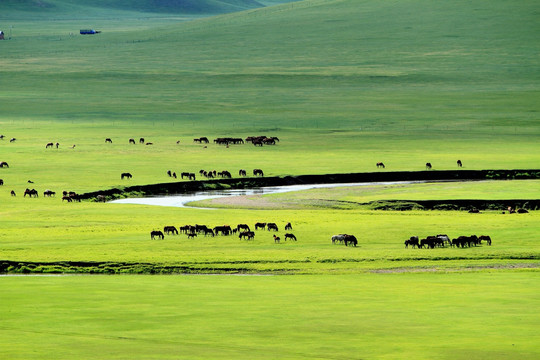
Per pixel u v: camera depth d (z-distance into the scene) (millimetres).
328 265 151500
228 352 85250
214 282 133375
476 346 87312
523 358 82438
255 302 113750
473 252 160875
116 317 103125
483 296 117062
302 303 112625
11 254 159500
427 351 85438
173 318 102500
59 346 87812
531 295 117750
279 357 83250
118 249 166000
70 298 117000
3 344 88750
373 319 101438
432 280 133875
